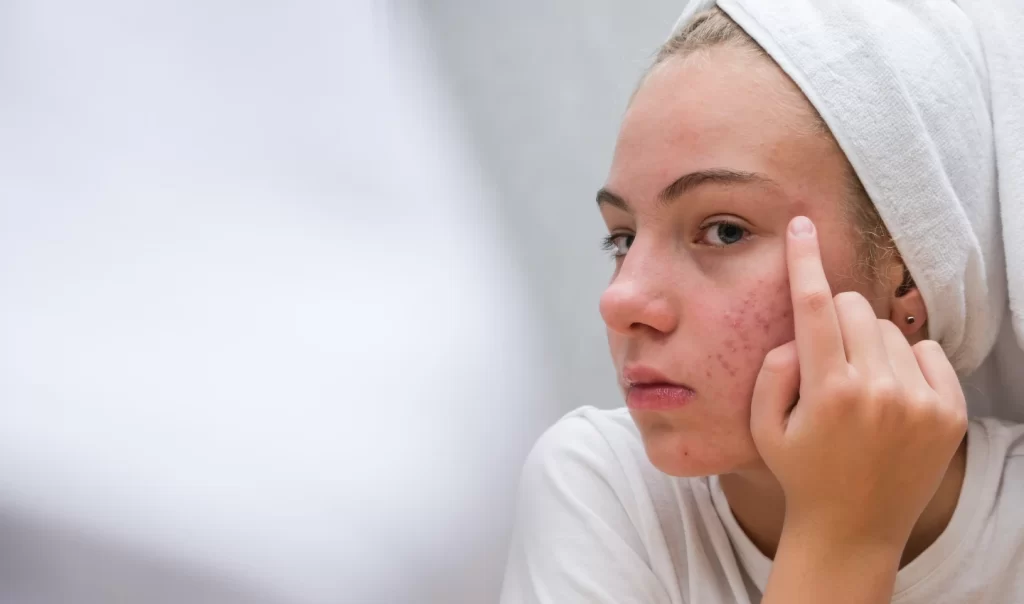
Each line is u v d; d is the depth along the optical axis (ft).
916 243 2.03
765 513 2.21
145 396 3.59
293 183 4.00
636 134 2.02
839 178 1.96
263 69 3.96
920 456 1.84
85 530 3.40
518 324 4.24
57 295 3.54
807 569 1.86
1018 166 2.25
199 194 3.81
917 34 2.16
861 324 1.87
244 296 3.82
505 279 4.26
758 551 2.22
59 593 3.35
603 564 2.25
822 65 1.94
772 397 1.87
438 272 4.17
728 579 2.22
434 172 4.27
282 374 3.82
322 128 4.06
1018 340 2.33
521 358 4.21
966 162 2.19
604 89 4.23
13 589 3.29
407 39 4.29
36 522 3.35
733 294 1.92
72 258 3.58
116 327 3.60
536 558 2.34
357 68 4.15
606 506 2.36
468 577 3.95
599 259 4.30
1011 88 2.27
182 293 3.72
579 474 2.43
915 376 1.88
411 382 4.02
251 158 3.92
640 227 2.01
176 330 3.69
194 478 3.59
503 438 4.12
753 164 1.89
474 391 4.11
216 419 3.66
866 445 1.81
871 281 2.03
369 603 3.76
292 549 3.68
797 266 1.86
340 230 4.06
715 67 1.97
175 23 3.80
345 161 4.09
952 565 2.10
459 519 3.99
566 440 2.54
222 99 3.88
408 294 4.09
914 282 2.08
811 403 1.82
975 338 2.32
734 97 1.93
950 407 1.87
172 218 3.75
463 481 4.02
